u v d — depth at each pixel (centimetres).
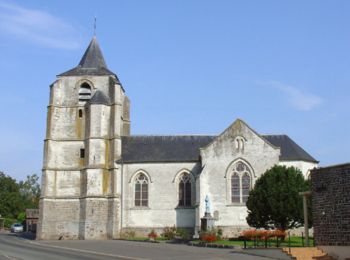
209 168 5884
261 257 3269
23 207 13375
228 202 5797
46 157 6341
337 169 3247
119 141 6362
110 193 6156
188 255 3425
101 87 6606
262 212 4812
